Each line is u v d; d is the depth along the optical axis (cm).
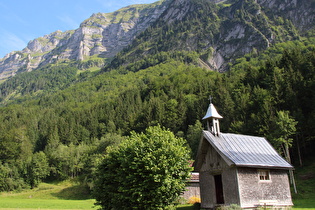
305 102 6338
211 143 2852
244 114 6956
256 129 5847
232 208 2406
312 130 5706
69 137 12769
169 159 2588
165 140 2816
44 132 13612
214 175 2914
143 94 16712
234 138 3072
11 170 9862
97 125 13488
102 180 3111
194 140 7425
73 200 6694
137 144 2755
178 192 2717
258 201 2638
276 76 7531
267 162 2825
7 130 13288
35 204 5372
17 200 6462
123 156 2783
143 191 2545
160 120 10481
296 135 5778
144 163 2578
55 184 10000
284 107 6619
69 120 14275
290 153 6112
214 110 3072
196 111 9781
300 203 3484
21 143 11588
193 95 11800
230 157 2642
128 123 12394
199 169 3103
